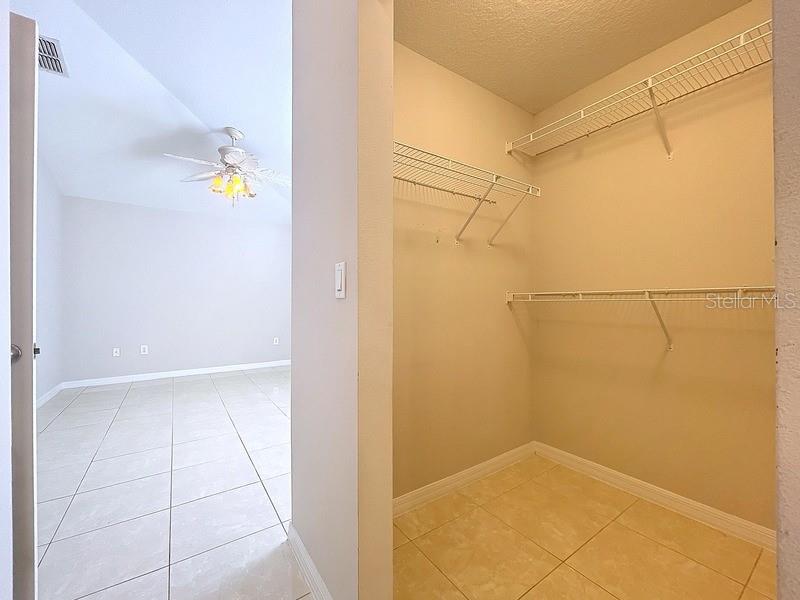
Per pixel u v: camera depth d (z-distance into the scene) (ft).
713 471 5.07
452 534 4.96
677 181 5.36
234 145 11.25
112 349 14.29
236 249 17.33
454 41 5.40
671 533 4.92
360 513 3.10
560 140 6.82
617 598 3.91
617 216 6.05
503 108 6.77
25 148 3.27
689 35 5.21
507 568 4.34
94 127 10.50
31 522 3.29
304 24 4.33
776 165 1.13
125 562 4.43
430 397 5.89
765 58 4.57
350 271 3.19
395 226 5.51
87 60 8.21
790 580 1.08
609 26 5.10
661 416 5.60
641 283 5.76
